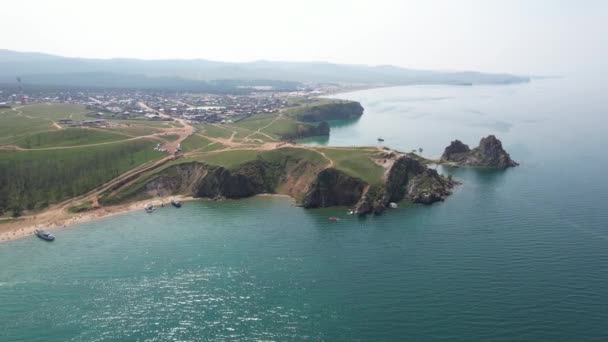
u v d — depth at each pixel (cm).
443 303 11875
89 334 11119
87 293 13062
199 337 10900
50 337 11019
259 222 18712
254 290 13000
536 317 11062
